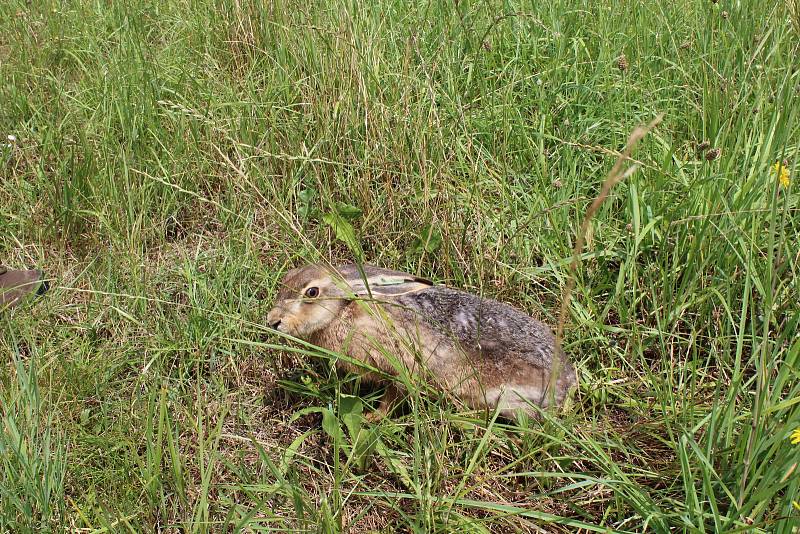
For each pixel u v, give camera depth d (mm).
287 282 1440
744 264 1422
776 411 1212
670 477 1254
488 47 1898
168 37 2277
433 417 1346
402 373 1316
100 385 1442
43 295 1617
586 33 2043
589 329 1475
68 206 1773
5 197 1841
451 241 1587
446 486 1303
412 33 1899
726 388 1388
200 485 1319
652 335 1479
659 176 1603
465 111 1845
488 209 1637
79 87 2080
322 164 1756
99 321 1561
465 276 1589
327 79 1836
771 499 1179
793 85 1587
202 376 1497
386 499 1300
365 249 1689
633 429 1325
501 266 1576
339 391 1362
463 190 1683
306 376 1478
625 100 1812
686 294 1478
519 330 1394
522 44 1985
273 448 1395
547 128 1822
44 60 2211
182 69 2043
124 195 1768
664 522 1178
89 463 1331
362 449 1316
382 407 1442
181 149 1871
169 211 1816
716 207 1517
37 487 1232
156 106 1957
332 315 1412
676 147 1695
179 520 1283
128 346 1510
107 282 1614
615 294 1495
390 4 2061
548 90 1886
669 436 1313
